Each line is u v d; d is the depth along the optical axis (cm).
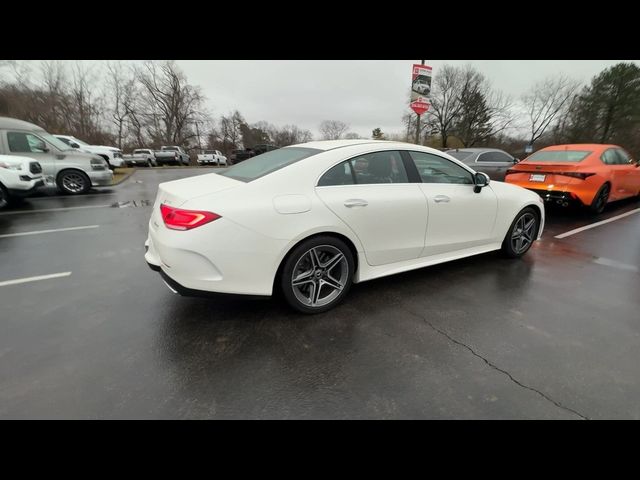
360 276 283
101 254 407
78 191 890
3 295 294
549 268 371
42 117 2928
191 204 220
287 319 257
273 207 233
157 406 173
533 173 607
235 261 225
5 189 650
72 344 223
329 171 262
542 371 202
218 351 218
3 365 200
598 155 605
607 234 515
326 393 184
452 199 318
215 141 5375
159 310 270
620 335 241
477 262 388
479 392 185
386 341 231
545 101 3547
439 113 3853
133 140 4412
